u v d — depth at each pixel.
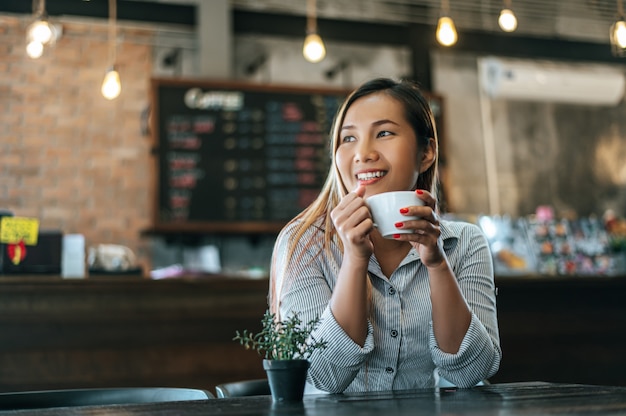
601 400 1.16
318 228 1.75
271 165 5.32
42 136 5.31
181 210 5.12
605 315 3.74
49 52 5.40
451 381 1.61
